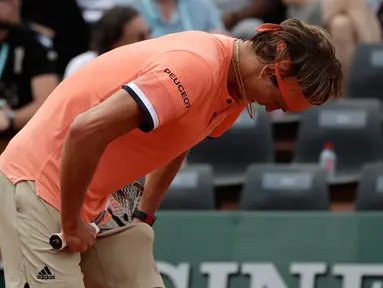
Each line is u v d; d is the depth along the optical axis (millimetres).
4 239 9734
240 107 9906
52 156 9477
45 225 9508
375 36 23953
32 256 9562
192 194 18562
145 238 10367
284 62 9148
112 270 10219
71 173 8727
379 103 21969
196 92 8906
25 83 19672
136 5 24062
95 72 9477
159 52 9211
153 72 8828
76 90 9469
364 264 16250
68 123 9438
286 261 16312
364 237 16281
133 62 9352
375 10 25766
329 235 16344
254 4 25406
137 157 9594
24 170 9562
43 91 19734
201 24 24312
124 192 10812
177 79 8797
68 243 9336
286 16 25312
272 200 18484
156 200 11391
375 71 23219
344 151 21688
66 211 9031
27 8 23625
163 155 9633
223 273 16344
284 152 22969
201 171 18797
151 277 10336
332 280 16266
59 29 23766
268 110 9648
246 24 22672
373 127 21734
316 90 9219
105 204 10148
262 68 9281
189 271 16391
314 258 16312
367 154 21609
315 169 18719
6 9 19484
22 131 9789
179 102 8789
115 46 19266
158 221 16516
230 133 21891
